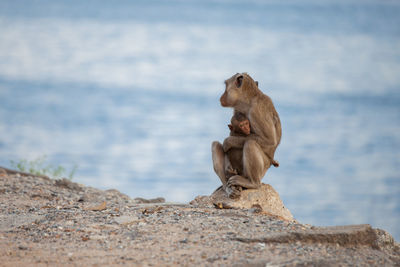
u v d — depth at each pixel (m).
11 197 22.73
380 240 16.17
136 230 15.63
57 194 24.27
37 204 21.16
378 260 13.89
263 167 19.30
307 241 14.74
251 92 19.16
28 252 14.01
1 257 13.61
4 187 24.41
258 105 19.03
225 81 19.70
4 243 14.78
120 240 14.83
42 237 15.23
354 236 14.98
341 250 14.43
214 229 15.55
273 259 13.27
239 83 19.14
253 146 18.84
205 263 13.12
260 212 18.00
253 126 19.12
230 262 13.14
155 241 14.67
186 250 13.98
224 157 19.94
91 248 14.23
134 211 18.02
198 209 18.22
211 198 19.44
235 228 15.64
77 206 19.97
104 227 15.99
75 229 15.81
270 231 15.36
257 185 19.14
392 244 16.45
